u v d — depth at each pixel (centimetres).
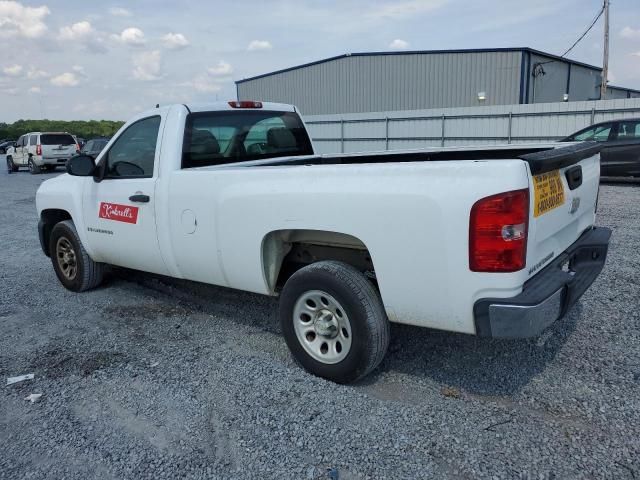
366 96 3117
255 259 372
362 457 273
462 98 2869
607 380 340
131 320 484
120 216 471
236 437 295
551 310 289
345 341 339
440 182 286
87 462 279
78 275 555
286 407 322
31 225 1053
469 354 387
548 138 1934
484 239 274
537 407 313
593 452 270
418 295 303
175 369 380
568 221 346
